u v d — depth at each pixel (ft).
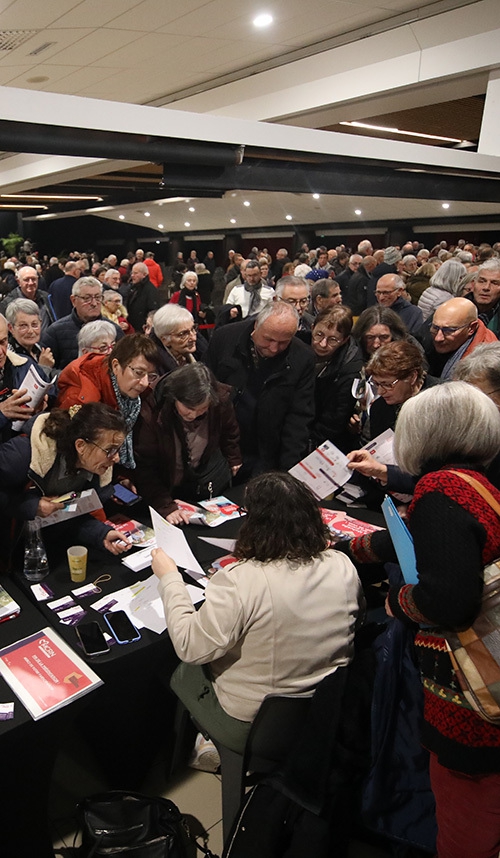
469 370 5.97
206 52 18.86
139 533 6.78
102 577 6.02
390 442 6.97
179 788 6.18
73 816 5.27
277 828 4.47
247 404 8.71
